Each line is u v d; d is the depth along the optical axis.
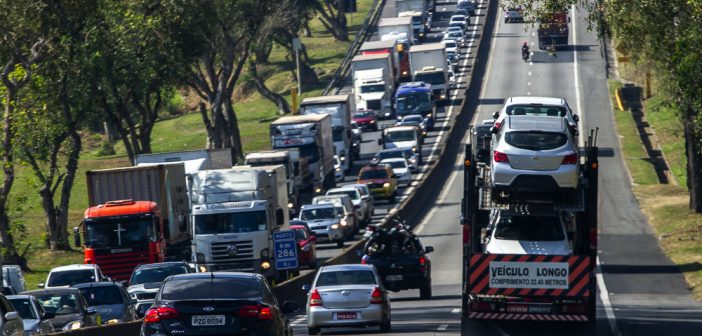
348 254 159.38
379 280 92.00
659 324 97.12
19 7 144.50
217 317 58.75
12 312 61.31
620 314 107.81
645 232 185.50
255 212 147.12
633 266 152.88
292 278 137.62
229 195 150.50
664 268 150.00
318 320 89.06
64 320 89.69
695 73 104.00
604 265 154.75
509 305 82.19
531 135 82.38
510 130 82.94
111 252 142.75
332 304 89.06
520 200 83.31
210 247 147.00
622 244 174.50
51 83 166.12
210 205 148.25
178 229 159.75
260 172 152.00
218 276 61.81
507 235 83.88
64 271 116.31
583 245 83.62
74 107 182.12
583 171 83.75
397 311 112.12
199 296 59.94
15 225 153.88
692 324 96.94
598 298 126.44
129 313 100.12
